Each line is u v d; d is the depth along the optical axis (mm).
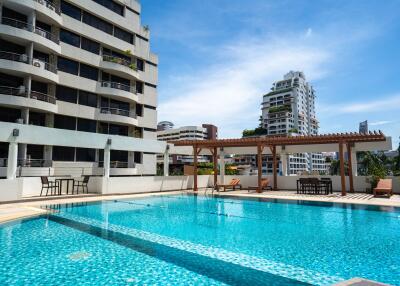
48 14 22906
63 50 24766
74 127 25922
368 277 4934
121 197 16312
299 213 11695
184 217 10930
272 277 4930
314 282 4707
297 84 134125
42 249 6531
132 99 29688
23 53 22609
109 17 28859
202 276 4973
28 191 16172
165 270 5266
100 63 27625
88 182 18047
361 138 16672
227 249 6656
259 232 8438
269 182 22469
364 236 7934
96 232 8258
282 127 123062
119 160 29297
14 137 13312
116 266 5461
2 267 5379
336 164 64688
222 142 20188
